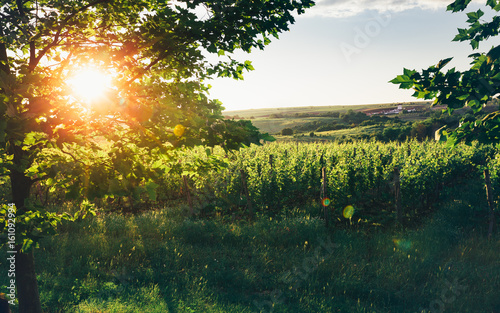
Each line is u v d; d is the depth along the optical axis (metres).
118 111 3.29
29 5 4.04
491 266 6.85
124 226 10.09
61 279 6.50
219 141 3.57
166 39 3.81
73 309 5.43
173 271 7.21
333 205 12.49
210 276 7.07
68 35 4.19
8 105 2.79
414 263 7.13
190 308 5.40
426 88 2.92
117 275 6.87
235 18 3.96
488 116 3.23
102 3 4.09
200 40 4.04
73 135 3.14
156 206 14.54
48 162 3.37
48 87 3.69
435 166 13.48
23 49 4.48
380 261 7.46
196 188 13.70
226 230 9.62
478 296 5.86
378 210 12.16
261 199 13.09
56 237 8.74
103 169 3.36
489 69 2.89
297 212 11.91
